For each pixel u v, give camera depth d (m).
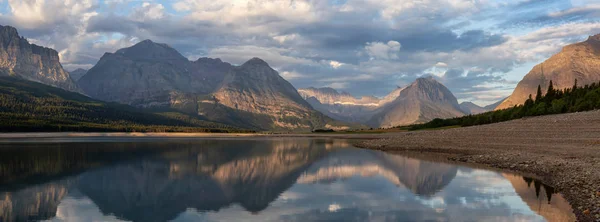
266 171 65.56
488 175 57.22
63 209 38.41
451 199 41.41
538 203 38.25
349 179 56.06
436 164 72.12
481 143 92.75
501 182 51.00
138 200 42.47
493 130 102.69
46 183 53.22
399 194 44.50
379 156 90.00
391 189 47.72
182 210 37.97
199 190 48.28
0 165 73.31
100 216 36.06
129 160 82.81
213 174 62.00
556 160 61.94
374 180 54.91
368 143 133.38
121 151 108.56
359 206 38.81
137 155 95.31
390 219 33.81
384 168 67.56
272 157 91.06
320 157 89.81
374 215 35.25
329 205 39.41
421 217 34.44
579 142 74.62
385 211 36.59
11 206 39.66
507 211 35.62
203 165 74.19
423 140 113.56
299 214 35.94
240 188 49.38
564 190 42.62
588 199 36.19
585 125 85.06
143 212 37.34
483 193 44.06
